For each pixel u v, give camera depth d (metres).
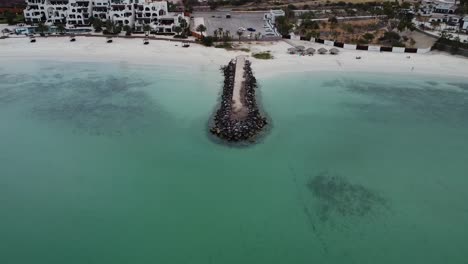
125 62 93.25
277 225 41.91
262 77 84.44
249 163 52.97
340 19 139.62
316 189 47.94
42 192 46.59
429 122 67.06
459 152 57.53
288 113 68.31
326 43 108.38
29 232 40.59
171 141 58.03
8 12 132.12
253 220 42.50
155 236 40.16
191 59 95.00
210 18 141.25
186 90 77.00
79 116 65.88
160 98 73.12
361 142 59.50
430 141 60.59
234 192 46.94
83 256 37.69
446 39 104.88
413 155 56.41
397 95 78.56
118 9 120.50
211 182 48.72
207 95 74.75
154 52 99.69
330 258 37.81
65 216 42.78
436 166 53.75
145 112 67.31
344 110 70.69
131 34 114.62
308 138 60.03
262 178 49.78
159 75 85.06
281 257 37.72
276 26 126.44
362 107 72.25
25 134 59.94
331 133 61.91
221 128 59.66
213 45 105.50
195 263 36.94
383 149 57.75
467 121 67.69
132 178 49.31
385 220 43.03
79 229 41.03
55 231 40.72
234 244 39.22
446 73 91.12
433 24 126.50
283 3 180.88
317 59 97.06
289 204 45.12
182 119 64.94
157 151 55.38
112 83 80.69
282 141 58.81
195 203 44.94
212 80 82.56
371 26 128.62
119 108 68.81
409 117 68.69
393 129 64.06
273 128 62.62
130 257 37.56
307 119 66.38
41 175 49.78
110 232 40.62
